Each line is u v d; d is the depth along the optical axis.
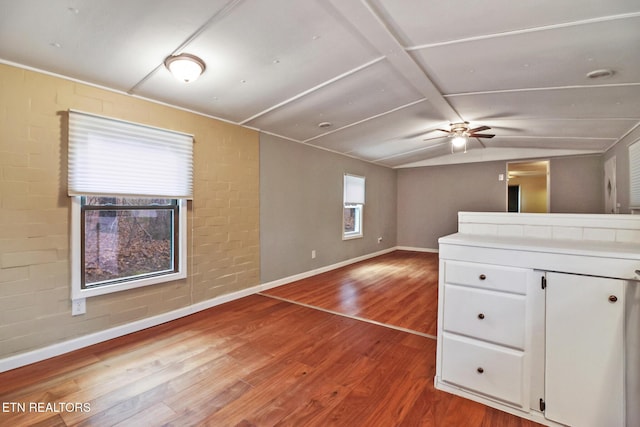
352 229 6.55
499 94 3.29
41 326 2.34
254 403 1.85
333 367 2.26
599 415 1.50
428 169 7.82
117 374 2.15
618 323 1.45
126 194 2.78
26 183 2.26
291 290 4.27
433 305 3.67
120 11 1.78
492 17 1.95
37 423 1.66
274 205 4.41
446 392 1.95
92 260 2.66
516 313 1.70
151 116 2.99
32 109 2.29
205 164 3.46
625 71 2.62
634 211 4.27
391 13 1.91
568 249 1.56
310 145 5.11
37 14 1.76
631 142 4.36
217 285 3.62
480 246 1.80
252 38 2.12
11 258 2.21
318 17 1.94
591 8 1.83
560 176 6.40
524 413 1.69
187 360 2.35
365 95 3.29
